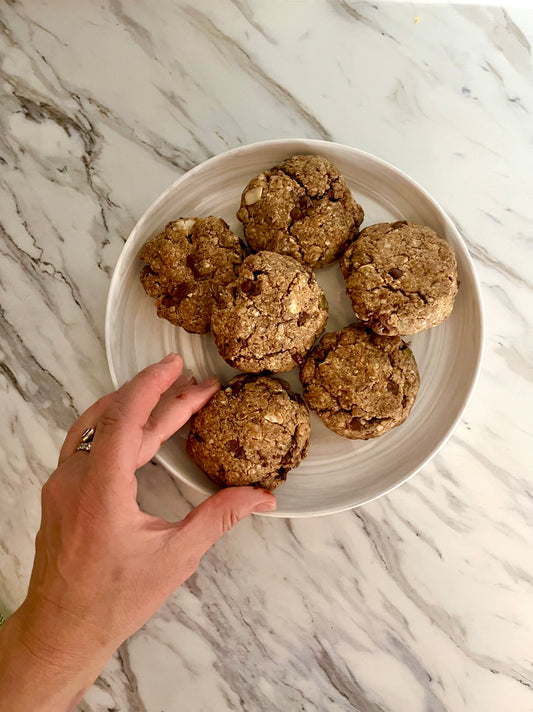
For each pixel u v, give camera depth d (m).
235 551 0.43
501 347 0.43
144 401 0.32
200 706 0.43
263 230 0.39
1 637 0.33
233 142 0.44
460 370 0.40
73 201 0.44
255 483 0.38
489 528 0.43
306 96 0.44
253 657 0.43
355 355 0.38
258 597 0.43
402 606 0.43
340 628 0.43
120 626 0.32
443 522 0.43
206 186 0.41
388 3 0.44
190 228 0.40
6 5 0.45
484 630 0.42
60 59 0.44
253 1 0.44
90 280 0.44
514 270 0.43
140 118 0.44
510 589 0.42
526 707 0.42
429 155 0.44
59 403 0.44
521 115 0.44
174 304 0.39
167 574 0.32
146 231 0.40
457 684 0.42
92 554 0.31
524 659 0.42
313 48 0.44
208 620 0.43
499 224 0.43
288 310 0.37
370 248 0.38
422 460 0.39
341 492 0.41
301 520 0.43
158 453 0.39
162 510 0.43
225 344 0.37
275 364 0.37
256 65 0.44
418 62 0.44
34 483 0.43
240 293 0.37
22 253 0.44
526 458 0.43
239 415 0.37
